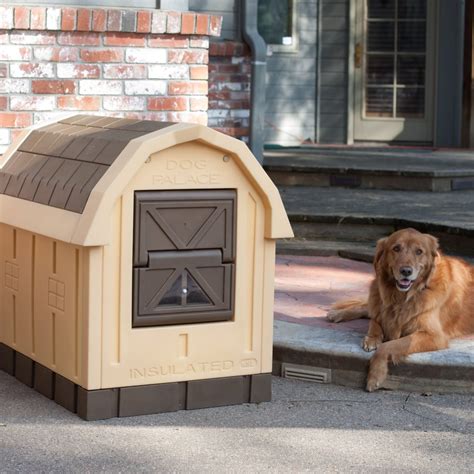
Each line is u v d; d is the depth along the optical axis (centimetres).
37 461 545
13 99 844
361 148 1577
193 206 610
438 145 1645
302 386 685
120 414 611
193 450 564
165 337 615
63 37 852
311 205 1116
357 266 969
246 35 1163
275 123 1645
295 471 538
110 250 593
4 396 647
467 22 1583
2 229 681
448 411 641
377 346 688
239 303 632
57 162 645
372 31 1650
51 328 632
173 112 895
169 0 900
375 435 595
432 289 694
